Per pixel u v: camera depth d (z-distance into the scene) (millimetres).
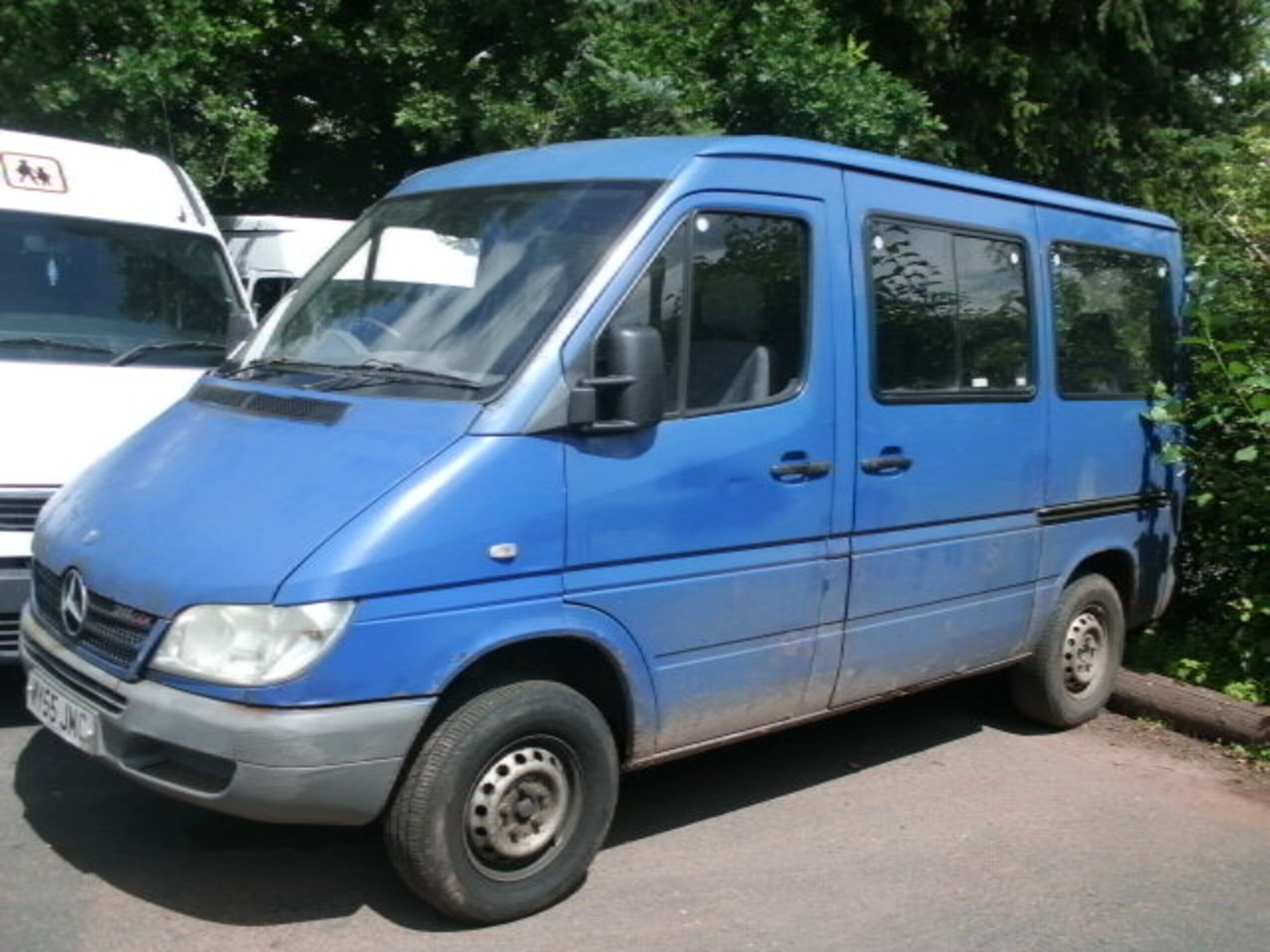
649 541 4250
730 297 4547
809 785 5520
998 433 5578
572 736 4148
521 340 4137
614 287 4215
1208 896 4602
